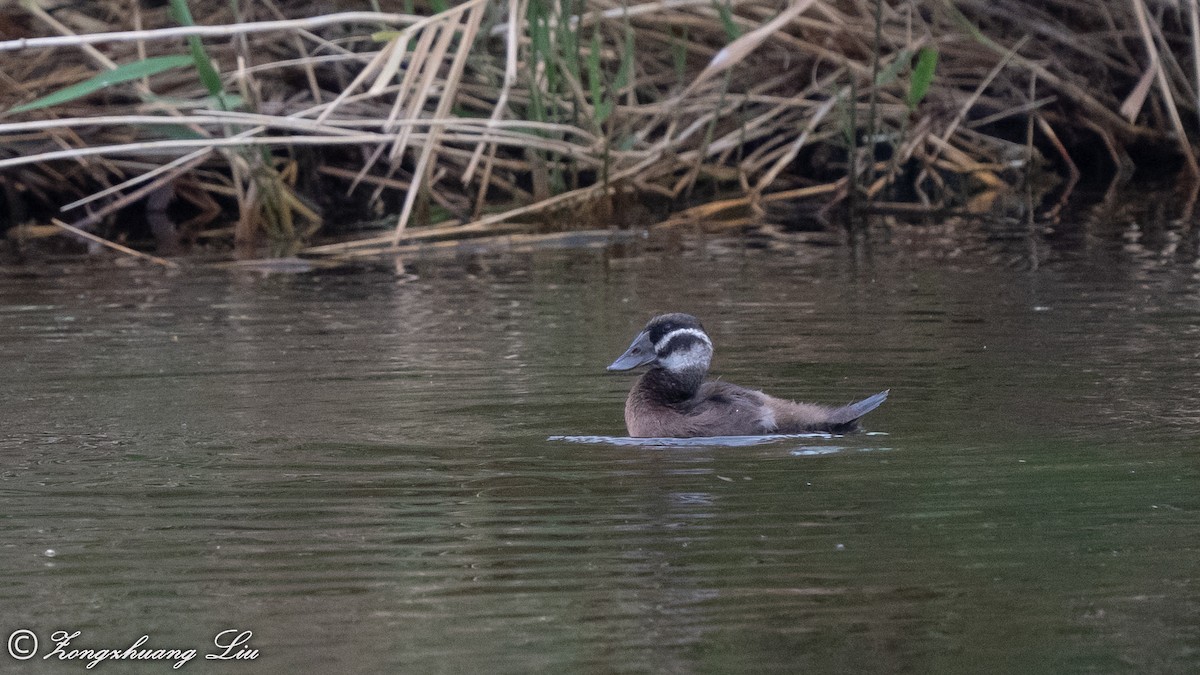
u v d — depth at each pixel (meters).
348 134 17.59
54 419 11.10
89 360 13.09
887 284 16.11
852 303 15.05
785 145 23.42
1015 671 6.71
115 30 21.73
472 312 15.03
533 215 21.94
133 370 12.68
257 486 9.41
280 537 8.47
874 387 11.71
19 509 8.99
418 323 14.51
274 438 10.53
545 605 7.46
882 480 9.36
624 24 20.97
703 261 18.06
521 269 17.81
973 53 23.62
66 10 21.81
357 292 16.41
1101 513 8.66
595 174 22.77
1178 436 10.12
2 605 7.54
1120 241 18.78
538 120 20.88
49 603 7.56
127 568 8.03
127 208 23.03
